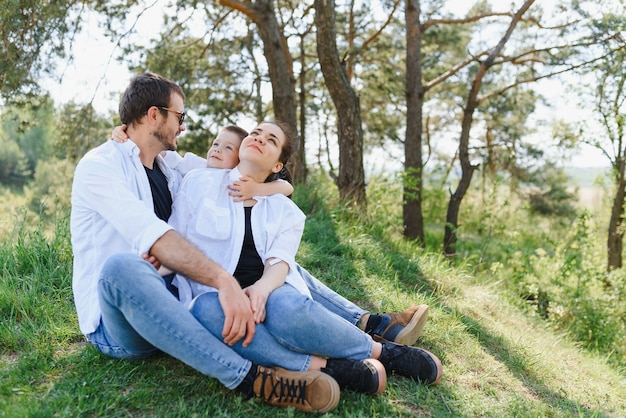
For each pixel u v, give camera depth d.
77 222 2.38
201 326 2.15
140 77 2.57
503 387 3.07
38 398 2.24
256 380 2.20
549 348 4.41
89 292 2.39
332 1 7.69
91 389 2.29
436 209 19.00
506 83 16.53
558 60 11.54
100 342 2.44
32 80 8.15
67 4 8.16
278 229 2.55
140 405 2.23
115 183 2.30
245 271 2.52
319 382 2.19
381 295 4.27
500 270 8.18
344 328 2.37
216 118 14.48
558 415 2.81
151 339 2.12
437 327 3.70
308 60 16.33
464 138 12.44
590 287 7.93
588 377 3.92
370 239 5.80
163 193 2.64
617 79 11.30
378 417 2.34
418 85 12.40
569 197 21.16
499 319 4.82
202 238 2.48
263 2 9.30
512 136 19.23
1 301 3.20
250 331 2.18
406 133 12.54
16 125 10.80
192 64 12.19
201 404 2.27
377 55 15.67
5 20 7.43
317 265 4.79
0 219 4.56
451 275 5.44
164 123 2.56
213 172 2.64
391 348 2.69
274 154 2.69
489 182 19.73
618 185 13.52
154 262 2.26
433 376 2.70
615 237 13.60
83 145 11.74
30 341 2.79
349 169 7.79
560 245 8.14
